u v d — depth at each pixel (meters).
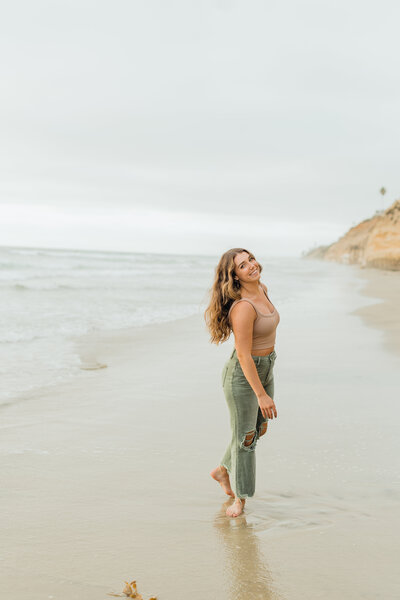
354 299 21.61
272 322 3.29
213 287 3.35
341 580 2.49
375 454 4.21
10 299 18.03
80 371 7.65
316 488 3.60
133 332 11.76
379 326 12.61
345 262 134.75
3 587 2.40
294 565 2.63
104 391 6.46
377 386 6.56
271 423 5.05
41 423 5.13
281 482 3.70
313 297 22.77
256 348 3.31
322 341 10.34
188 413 5.50
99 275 38.91
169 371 7.72
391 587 2.43
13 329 11.41
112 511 3.27
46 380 7.04
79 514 3.21
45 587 2.41
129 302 18.66
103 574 2.54
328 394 6.17
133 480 3.76
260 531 3.01
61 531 2.99
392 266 67.75
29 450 4.36
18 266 47.56
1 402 5.90
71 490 3.58
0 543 2.83
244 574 2.54
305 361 8.26
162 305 17.98
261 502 3.40
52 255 76.06
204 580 2.50
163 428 4.98
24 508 3.29
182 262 88.81
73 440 4.62
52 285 25.17
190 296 22.02
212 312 3.36
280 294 24.59
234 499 3.48
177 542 2.88
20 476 3.80
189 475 3.87
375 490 3.55
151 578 2.51
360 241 131.25
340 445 4.43
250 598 2.35
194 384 6.88
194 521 3.15
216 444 4.54
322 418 5.21
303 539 2.90
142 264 68.94
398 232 69.94
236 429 3.32
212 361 8.55
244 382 3.32
